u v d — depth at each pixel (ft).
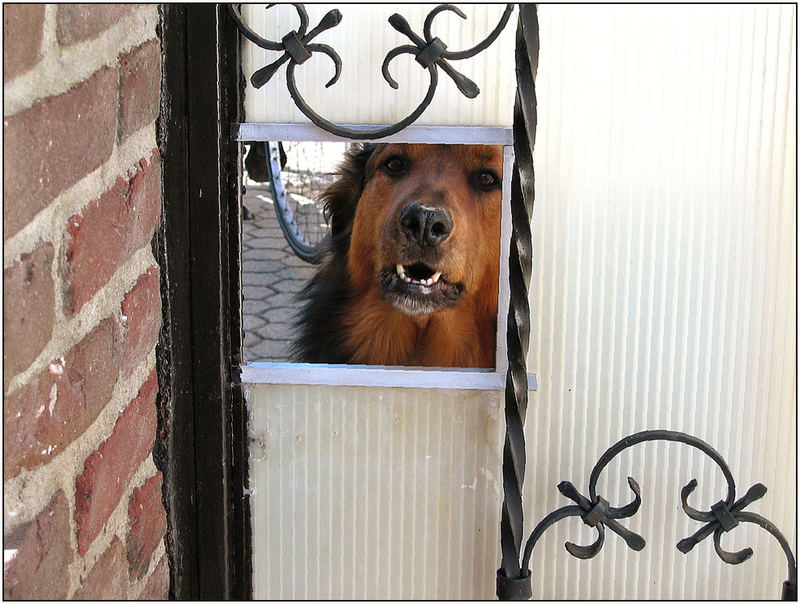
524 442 4.26
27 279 2.83
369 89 4.27
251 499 4.65
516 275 4.02
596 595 4.75
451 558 4.72
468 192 5.64
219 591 4.49
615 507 4.64
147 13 3.82
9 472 2.79
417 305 5.90
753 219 4.35
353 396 4.51
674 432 4.31
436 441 4.57
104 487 3.48
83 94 3.18
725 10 4.16
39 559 2.98
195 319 4.20
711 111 4.25
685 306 4.44
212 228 4.11
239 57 4.19
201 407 4.28
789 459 4.58
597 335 4.46
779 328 4.45
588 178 4.32
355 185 6.66
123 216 3.60
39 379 2.95
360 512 4.67
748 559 4.69
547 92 4.25
